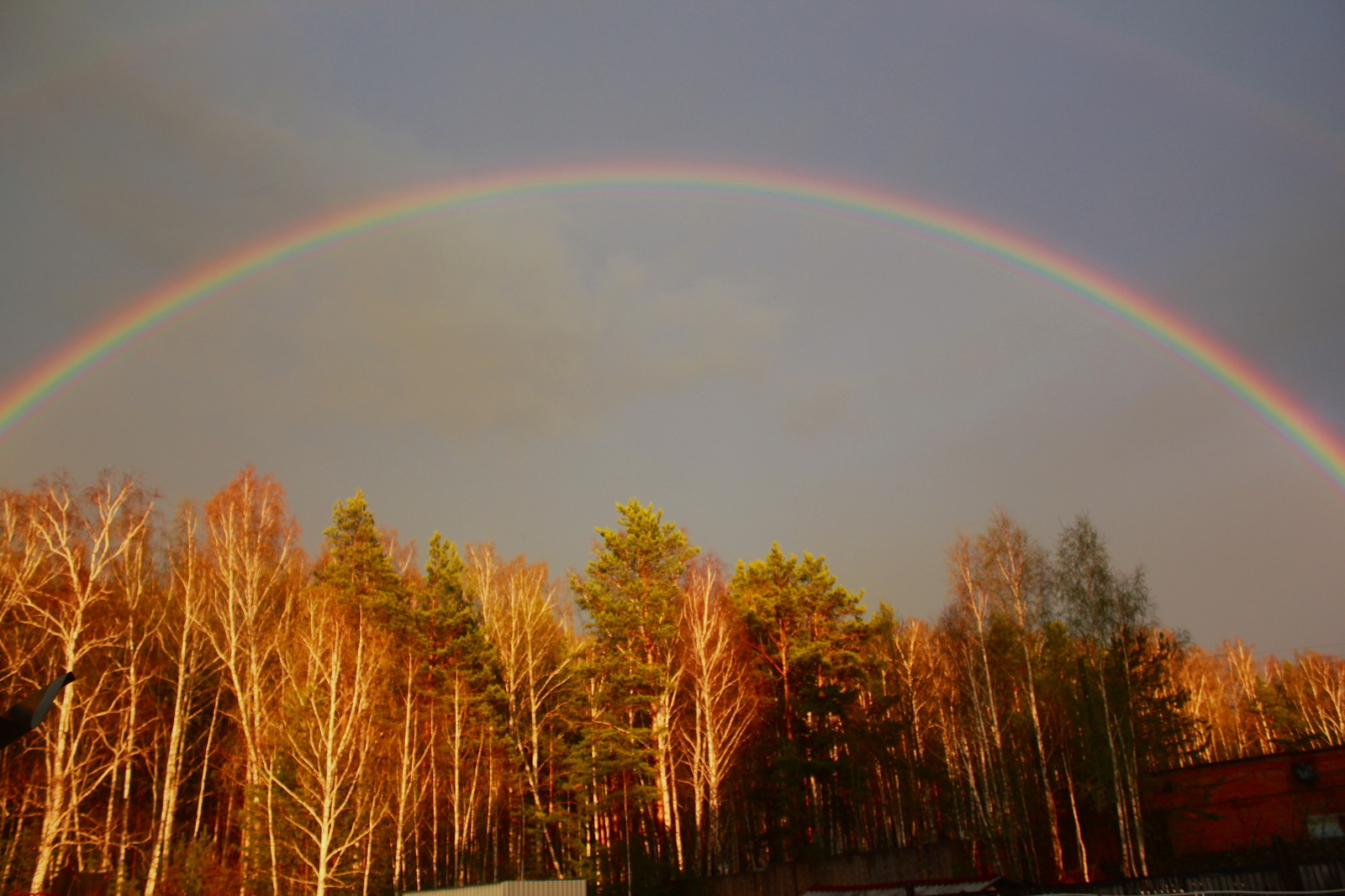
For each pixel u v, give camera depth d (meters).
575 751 45.28
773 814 47.03
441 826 48.34
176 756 39.12
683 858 42.97
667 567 46.50
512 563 57.88
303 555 54.25
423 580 58.69
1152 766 37.75
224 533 43.16
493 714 47.59
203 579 42.72
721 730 44.34
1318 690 73.06
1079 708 37.66
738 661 47.50
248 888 35.00
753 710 44.91
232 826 45.41
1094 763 36.53
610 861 44.94
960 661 43.66
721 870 42.09
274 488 46.44
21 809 35.03
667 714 44.66
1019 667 40.81
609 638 45.91
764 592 50.12
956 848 33.09
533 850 48.62
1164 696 38.69
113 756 39.59
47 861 30.59
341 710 36.16
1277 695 73.56
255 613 42.50
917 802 51.19
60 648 36.00
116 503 36.59
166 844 36.34
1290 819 36.16
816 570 50.47
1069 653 38.88
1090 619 37.53
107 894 34.47
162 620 40.56
